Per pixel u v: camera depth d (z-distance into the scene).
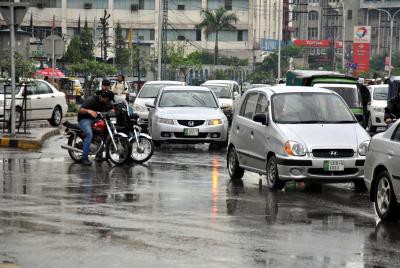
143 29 143.88
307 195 16.41
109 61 108.50
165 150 26.81
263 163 17.78
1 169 19.78
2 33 47.31
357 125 17.78
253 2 148.25
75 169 20.22
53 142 28.05
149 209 13.98
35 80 33.28
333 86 30.77
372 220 13.37
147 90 36.28
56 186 16.84
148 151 22.33
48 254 10.27
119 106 21.91
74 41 96.62
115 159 21.58
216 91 42.47
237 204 14.86
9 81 30.25
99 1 143.62
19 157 22.77
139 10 143.62
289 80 51.25
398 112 21.17
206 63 140.75
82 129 21.27
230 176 19.44
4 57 33.62
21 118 29.47
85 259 10.03
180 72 109.75
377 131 41.62
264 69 155.38
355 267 9.85
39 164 21.12
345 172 16.84
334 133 17.17
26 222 12.47
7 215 13.09
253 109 18.94
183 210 13.95
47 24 143.25
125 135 21.52
